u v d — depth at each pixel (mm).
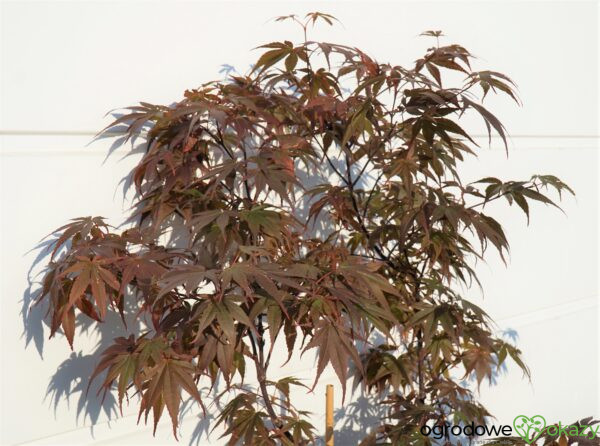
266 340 1838
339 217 1719
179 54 1665
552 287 2748
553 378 2795
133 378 1204
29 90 1454
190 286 1067
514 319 2621
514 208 2562
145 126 1610
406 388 2172
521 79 2523
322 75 1600
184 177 1396
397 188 1743
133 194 1610
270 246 1455
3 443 1463
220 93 1529
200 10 1692
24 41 1441
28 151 1465
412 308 1651
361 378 1859
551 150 2676
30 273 1476
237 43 1769
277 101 1512
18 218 1457
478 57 2369
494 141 2457
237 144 1634
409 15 2143
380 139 1675
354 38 2012
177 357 1218
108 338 1592
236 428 1465
